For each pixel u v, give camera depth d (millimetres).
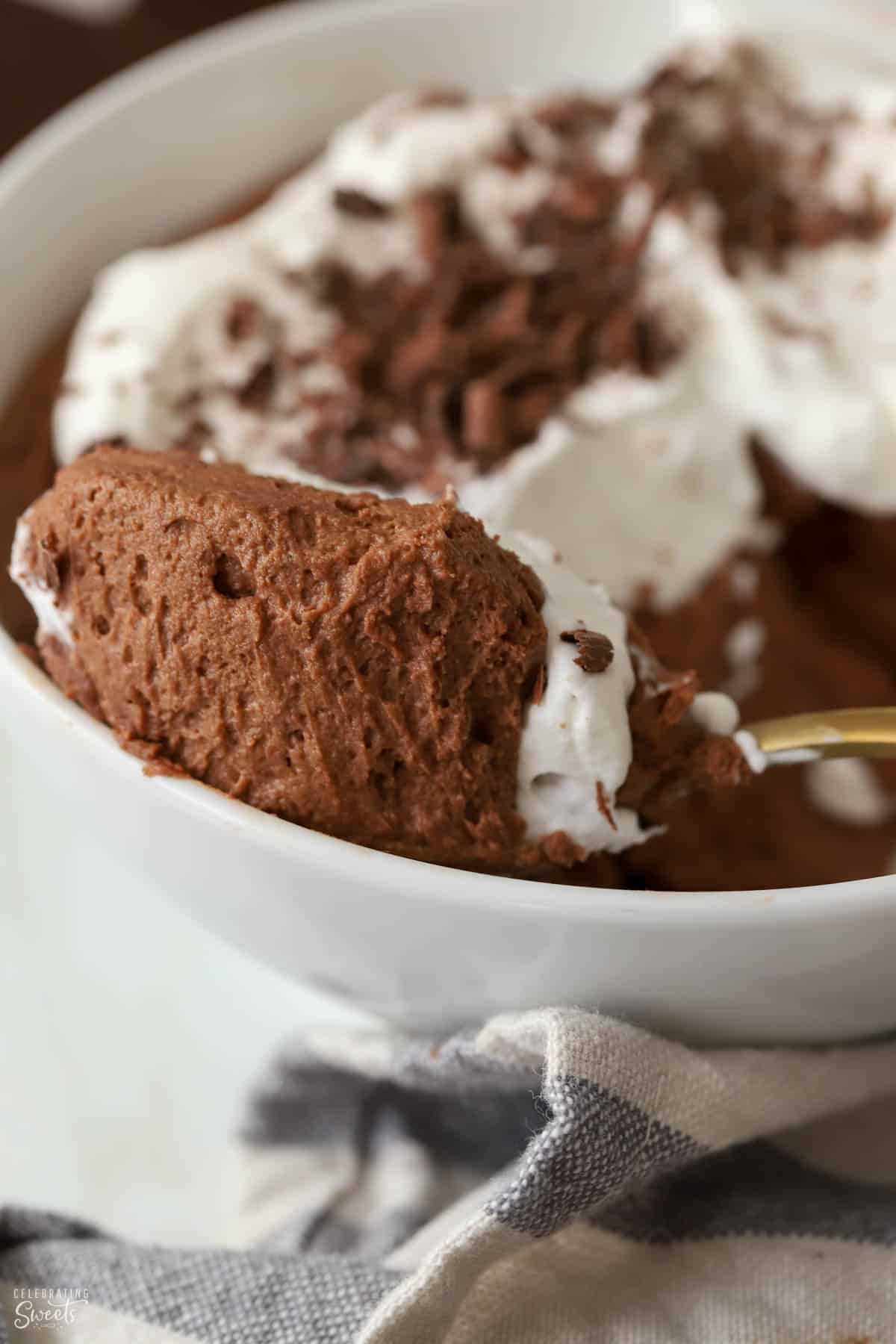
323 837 311
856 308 400
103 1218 348
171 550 310
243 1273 324
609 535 383
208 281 388
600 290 396
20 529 323
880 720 325
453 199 403
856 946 312
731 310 390
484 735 313
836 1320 319
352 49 440
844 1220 330
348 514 313
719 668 388
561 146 406
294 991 366
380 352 389
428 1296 310
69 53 498
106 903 374
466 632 309
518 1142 348
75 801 334
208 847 317
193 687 312
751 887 367
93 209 418
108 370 379
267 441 379
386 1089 350
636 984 319
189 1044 362
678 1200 334
